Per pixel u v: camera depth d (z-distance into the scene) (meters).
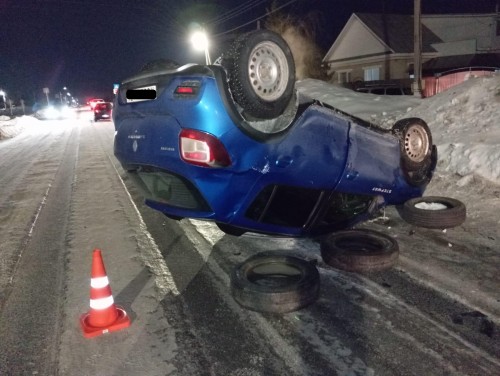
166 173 4.19
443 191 6.67
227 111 3.81
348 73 39.19
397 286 4.00
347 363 2.96
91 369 3.04
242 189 4.04
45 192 8.94
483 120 8.45
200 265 4.70
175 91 3.93
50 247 5.52
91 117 43.56
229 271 4.51
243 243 5.26
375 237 4.68
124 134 4.56
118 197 8.00
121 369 3.02
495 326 3.31
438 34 38.56
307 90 19.94
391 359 2.98
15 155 16.05
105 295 3.51
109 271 4.65
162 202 4.50
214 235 5.60
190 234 5.68
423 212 5.29
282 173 4.19
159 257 4.96
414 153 5.70
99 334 3.45
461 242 4.92
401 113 12.36
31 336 3.48
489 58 33.22
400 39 35.78
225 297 3.96
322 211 4.72
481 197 6.16
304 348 3.15
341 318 3.52
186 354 3.15
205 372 2.94
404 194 5.72
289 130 4.19
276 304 3.57
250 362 3.02
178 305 3.86
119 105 4.65
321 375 2.86
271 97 4.00
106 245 5.47
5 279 4.59
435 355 3.00
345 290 3.97
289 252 4.90
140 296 4.05
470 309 3.56
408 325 3.37
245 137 3.91
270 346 3.19
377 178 5.13
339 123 4.67
